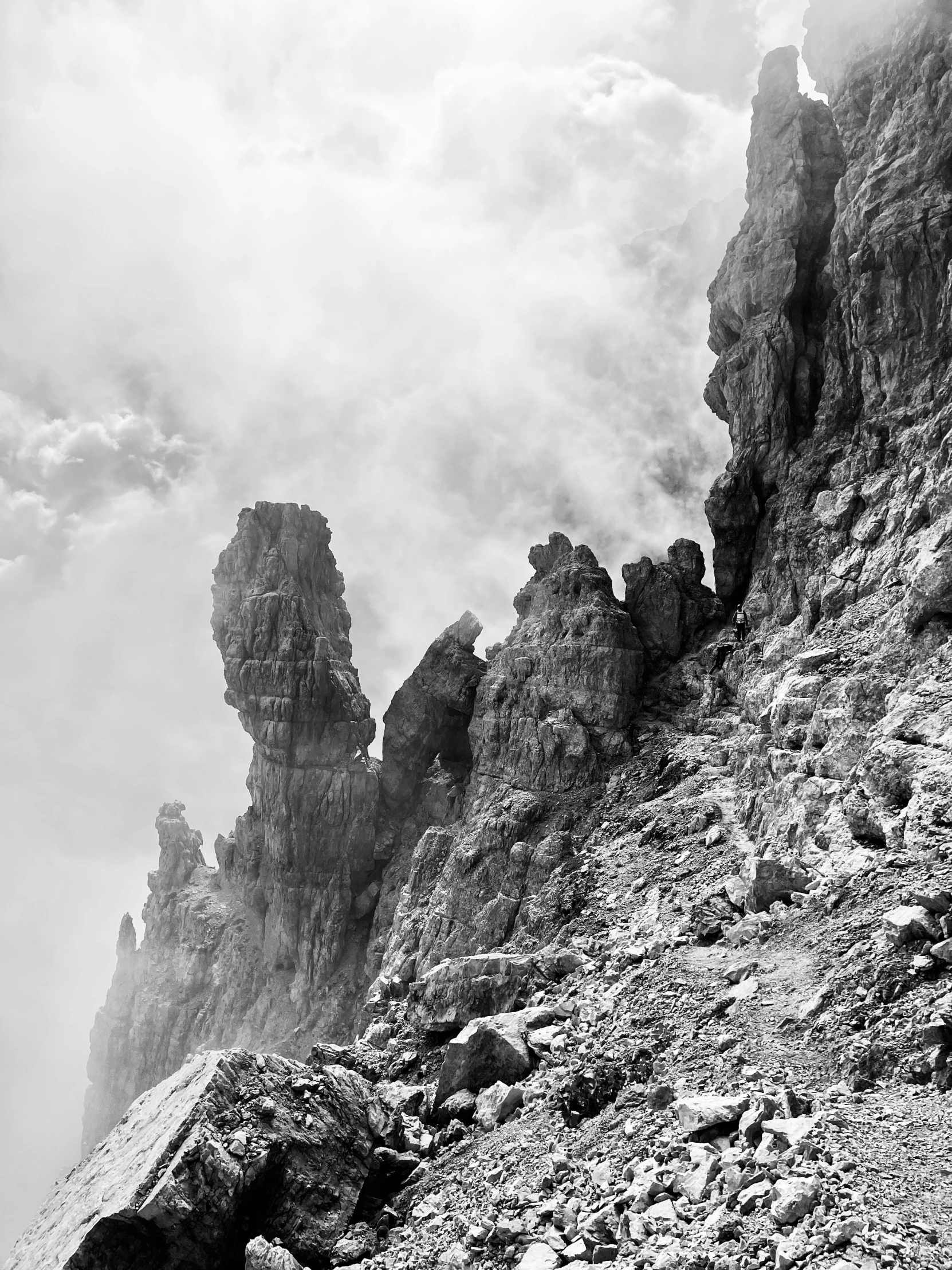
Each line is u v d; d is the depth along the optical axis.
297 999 54.44
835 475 44.66
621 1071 20.11
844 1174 13.05
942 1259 11.18
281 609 57.84
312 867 56.41
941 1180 13.11
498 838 46.38
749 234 51.09
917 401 40.88
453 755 58.69
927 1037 16.98
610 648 50.16
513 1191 16.72
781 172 50.09
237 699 58.50
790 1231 12.08
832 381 47.34
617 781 46.56
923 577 30.64
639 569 54.66
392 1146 20.64
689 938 26.97
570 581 55.28
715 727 46.00
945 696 26.94
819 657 35.09
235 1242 17.86
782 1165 13.38
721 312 52.66
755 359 49.72
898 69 44.06
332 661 58.09
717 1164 14.22
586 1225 14.14
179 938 63.56
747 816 34.62
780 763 32.88
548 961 28.30
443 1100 22.77
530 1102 20.95
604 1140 17.44
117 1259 17.14
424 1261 15.98
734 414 50.97
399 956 46.81
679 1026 21.39
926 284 41.06
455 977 27.48
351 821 56.50
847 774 29.33
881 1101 16.05
